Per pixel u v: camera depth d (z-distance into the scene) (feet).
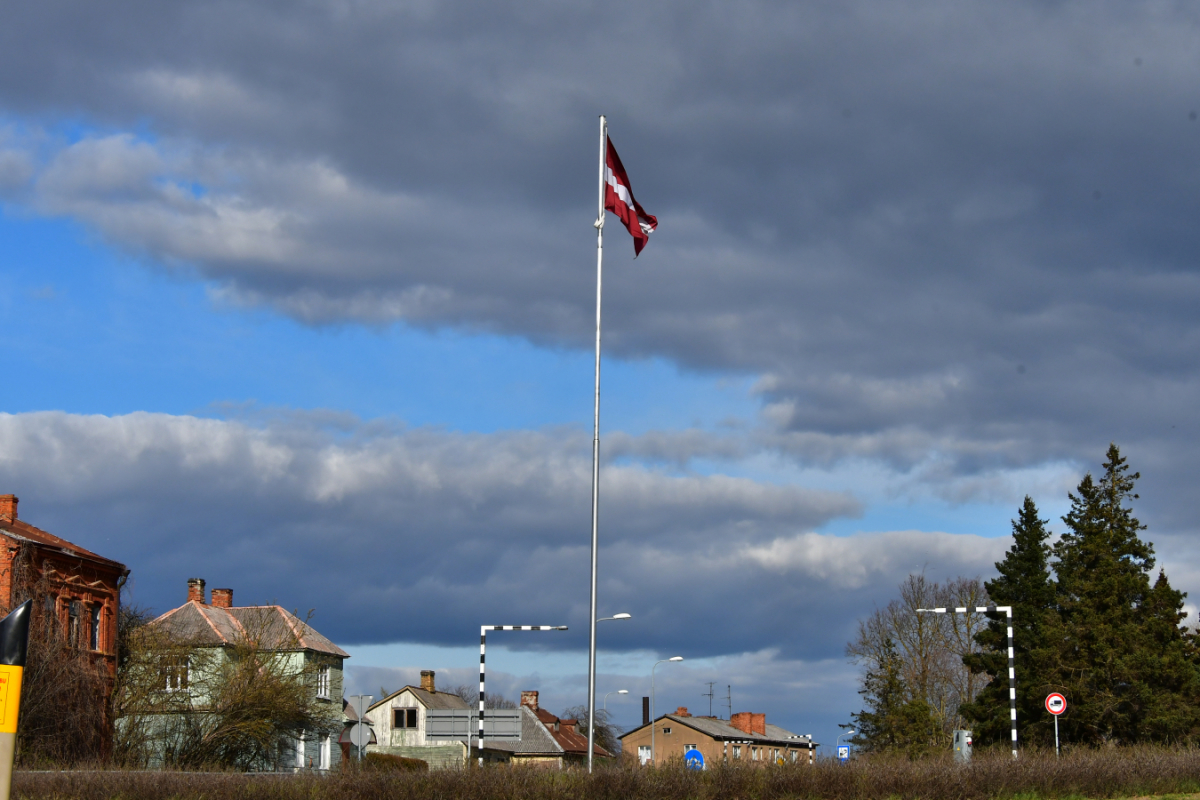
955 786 80.12
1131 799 85.10
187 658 157.89
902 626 232.94
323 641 187.52
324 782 76.23
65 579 136.26
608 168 96.12
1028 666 181.78
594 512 90.48
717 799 74.95
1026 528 195.11
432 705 241.55
